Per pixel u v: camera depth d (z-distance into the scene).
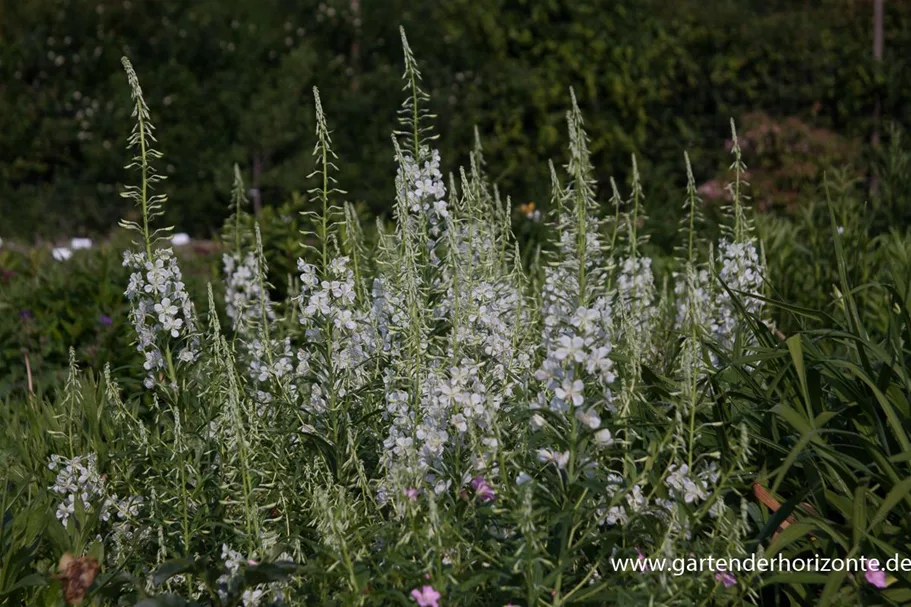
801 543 2.82
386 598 2.47
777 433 2.90
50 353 5.25
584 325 2.52
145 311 2.96
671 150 11.30
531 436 2.66
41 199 11.58
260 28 12.01
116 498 3.06
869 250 5.60
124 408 3.14
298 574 2.59
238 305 3.83
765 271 3.88
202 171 11.61
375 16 11.52
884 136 11.25
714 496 2.49
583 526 2.67
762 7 13.62
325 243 3.19
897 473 2.58
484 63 11.32
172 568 2.53
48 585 2.72
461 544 2.55
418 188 3.30
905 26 12.21
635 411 2.94
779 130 10.73
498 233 4.09
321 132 3.17
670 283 5.80
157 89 11.67
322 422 3.06
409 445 2.69
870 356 3.06
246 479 2.69
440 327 3.14
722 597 2.58
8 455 3.43
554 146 11.02
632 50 11.04
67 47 12.02
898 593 2.53
